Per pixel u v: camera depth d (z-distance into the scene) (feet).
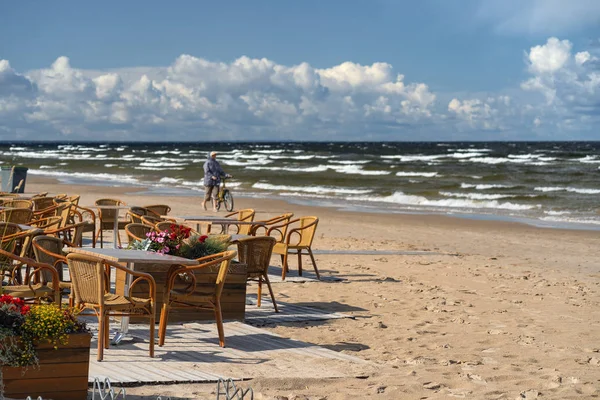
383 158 255.70
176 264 22.41
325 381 19.81
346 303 32.76
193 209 82.94
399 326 28.30
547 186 132.16
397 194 112.98
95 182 142.61
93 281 20.31
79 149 440.86
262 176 158.61
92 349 21.48
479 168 189.06
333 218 79.25
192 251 25.68
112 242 47.96
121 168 197.67
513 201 104.22
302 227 38.83
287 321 28.22
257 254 29.76
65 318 16.56
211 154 81.87
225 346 23.11
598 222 80.43
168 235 25.09
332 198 108.37
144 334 23.93
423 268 45.32
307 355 22.54
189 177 159.02
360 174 168.14
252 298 32.60
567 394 19.45
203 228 44.60
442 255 52.90
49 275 23.85
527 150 349.82
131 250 23.68
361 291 35.99
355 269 43.60
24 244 26.89
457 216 84.43
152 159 258.57
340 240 59.62
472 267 46.80
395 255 51.52
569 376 21.35
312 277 39.63
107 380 16.69
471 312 31.68
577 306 34.32
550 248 59.93
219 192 81.92
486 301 34.63
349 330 27.25
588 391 19.83
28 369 15.98
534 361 23.53
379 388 19.30
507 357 23.97
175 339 23.61
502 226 75.31
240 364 21.07
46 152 367.04
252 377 19.75
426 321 29.45
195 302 23.12
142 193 111.45
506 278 42.39
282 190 122.83
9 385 15.80
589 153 288.71
